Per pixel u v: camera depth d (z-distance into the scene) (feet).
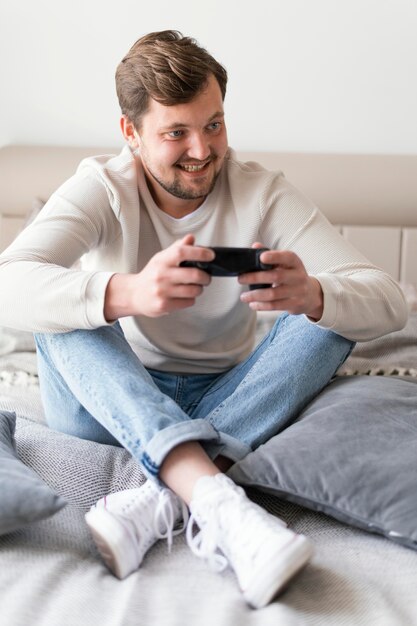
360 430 3.94
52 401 4.38
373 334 4.38
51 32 8.57
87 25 8.56
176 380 4.86
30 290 3.93
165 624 2.76
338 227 8.47
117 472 4.02
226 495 3.28
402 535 3.45
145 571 3.31
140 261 4.84
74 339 3.94
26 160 8.52
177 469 3.43
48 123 8.75
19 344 6.40
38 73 8.66
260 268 3.60
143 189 4.74
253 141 8.84
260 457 3.80
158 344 4.77
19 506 3.33
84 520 3.72
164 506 3.45
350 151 8.84
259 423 4.17
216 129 4.42
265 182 4.85
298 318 4.43
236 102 8.77
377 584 3.15
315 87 8.73
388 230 8.42
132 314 3.78
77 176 4.78
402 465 3.67
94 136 8.78
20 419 4.80
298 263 3.68
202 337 4.87
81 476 3.96
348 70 8.70
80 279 3.86
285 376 4.24
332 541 3.58
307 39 8.64
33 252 4.17
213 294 4.75
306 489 3.66
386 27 8.59
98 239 4.67
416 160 8.61
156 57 4.25
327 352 4.33
